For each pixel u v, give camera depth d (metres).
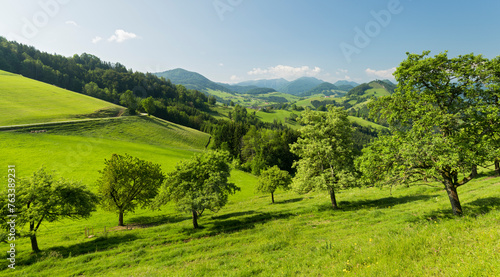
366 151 17.91
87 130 94.19
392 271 7.43
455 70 15.14
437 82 15.70
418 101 16.59
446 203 20.17
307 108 30.92
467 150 13.12
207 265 13.37
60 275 16.27
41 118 92.69
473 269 6.40
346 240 14.08
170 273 13.27
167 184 28.27
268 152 108.19
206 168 27.89
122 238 24.25
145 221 34.81
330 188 27.34
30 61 185.38
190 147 116.44
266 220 26.97
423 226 12.53
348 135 29.19
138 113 141.00
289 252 13.73
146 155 79.94
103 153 72.31
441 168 14.72
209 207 26.30
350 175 26.70
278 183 44.25
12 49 197.88
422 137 15.21
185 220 32.78
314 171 29.23
